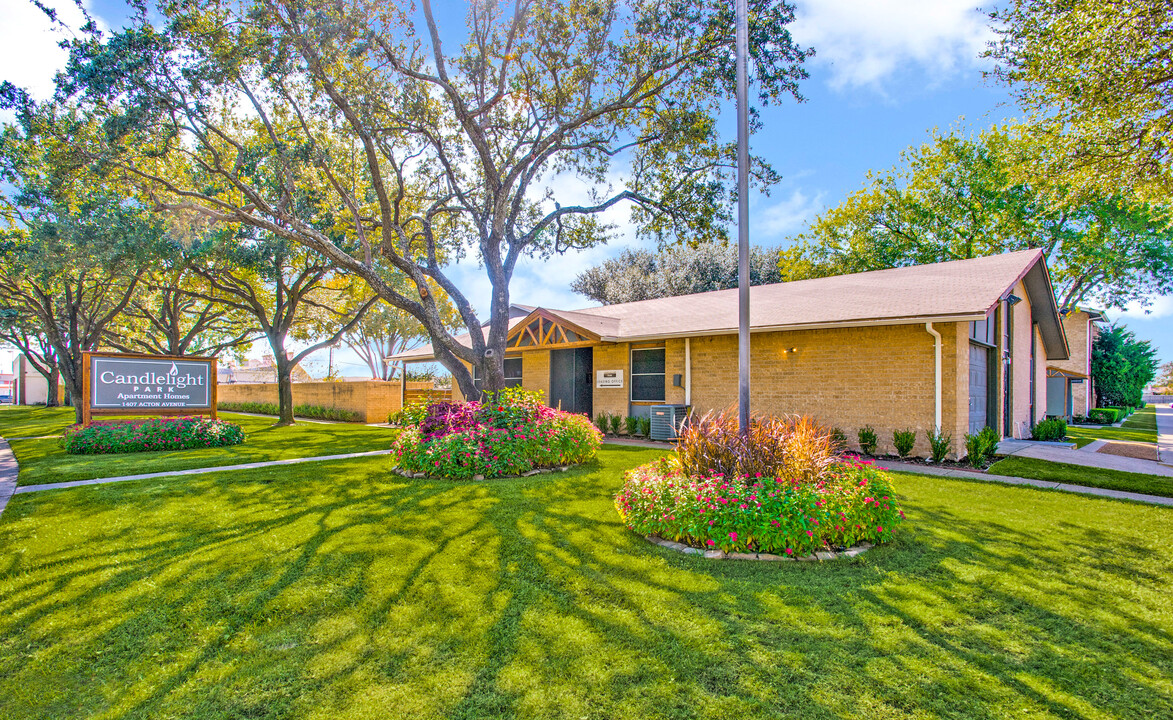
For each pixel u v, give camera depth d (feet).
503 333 36.96
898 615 11.98
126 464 33.12
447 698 8.96
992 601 12.75
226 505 22.21
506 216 40.70
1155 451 40.01
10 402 206.08
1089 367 82.53
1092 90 31.01
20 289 67.10
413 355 71.46
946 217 84.43
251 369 175.22
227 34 29.58
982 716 8.45
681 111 35.42
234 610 12.40
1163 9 27.17
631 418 49.98
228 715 8.61
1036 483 27.02
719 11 30.19
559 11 31.37
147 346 92.38
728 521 15.87
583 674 9.63
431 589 13.50
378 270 59.88
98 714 8.71
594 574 14.47
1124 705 8.77
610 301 123.03
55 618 12.06
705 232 39.88
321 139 39.81
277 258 56.24
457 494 24.13
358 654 10.43
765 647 10.57
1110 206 69.10
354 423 72.18
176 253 46.06
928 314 33.19
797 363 40.52
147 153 32.99
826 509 15.80
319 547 16.70
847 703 8.77
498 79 34.04
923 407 35.14
